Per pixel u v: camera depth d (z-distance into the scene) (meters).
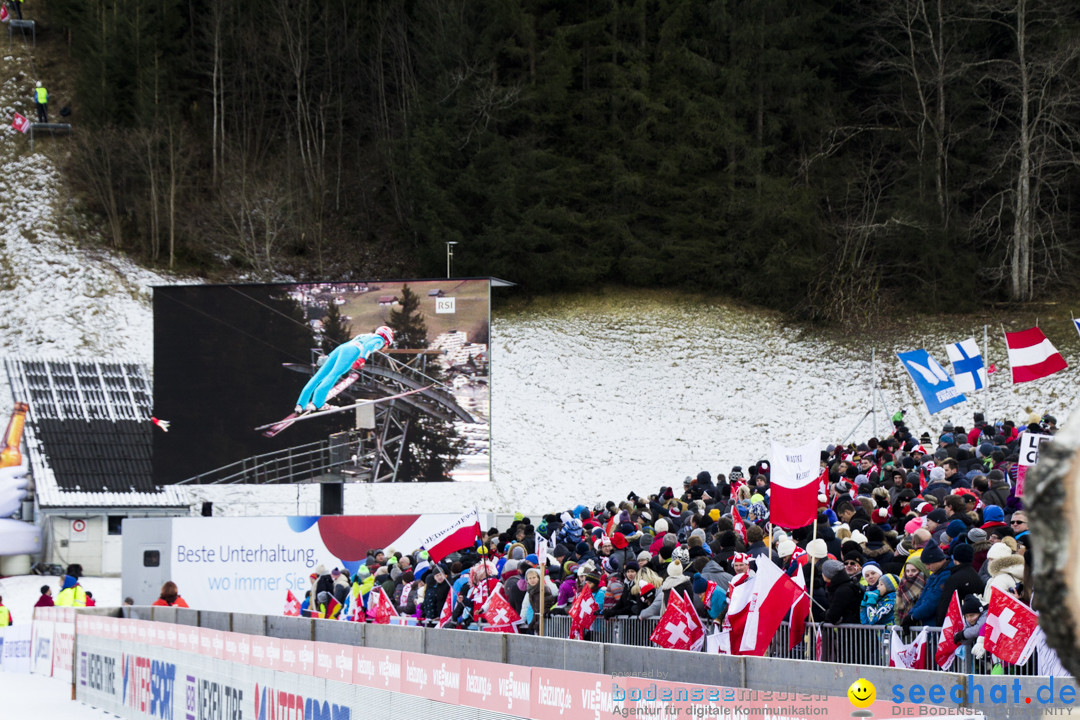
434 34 67.38
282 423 27.78
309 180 69.06
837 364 50.53
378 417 27.55
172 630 14.02
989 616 7.68
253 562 25.48
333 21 75.81
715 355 51.91
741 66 62.53
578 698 7.46
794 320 54.69
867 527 11.64
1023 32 55.25
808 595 9.91
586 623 12.74
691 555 12.16
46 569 36.91
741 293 57.66
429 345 27.50
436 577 16.30
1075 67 55.78
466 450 27.27
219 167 69.62
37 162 65.75
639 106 64.19
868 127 59.72
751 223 58.47
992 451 18.08
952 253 55.34
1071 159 57.16
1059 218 57.50
